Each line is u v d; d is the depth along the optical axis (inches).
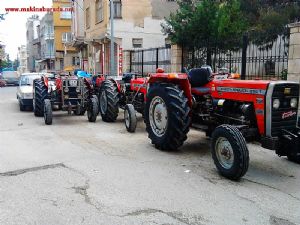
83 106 404.5
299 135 206.5
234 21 494.0
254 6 684.7
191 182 193.2
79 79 399.9
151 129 270.1
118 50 784.9
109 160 234.7
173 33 539.2
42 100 435.5
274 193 179.5
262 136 202.2
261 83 199.9
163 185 187.8
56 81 419.2
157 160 235.5
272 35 408.2
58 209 157.9
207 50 484.4
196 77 255.8
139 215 152.3
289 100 202.7
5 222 146.0
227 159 199.8
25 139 303.1
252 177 203.6
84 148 268.5
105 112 392.5
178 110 242.5
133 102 360.2
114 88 390.3
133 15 890.7
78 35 1246.9
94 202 165.3
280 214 155.7
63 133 330.3
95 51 1058.1
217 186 187.6
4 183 190.2
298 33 322.0
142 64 669.3
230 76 256.7
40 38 2603.3
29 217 150.4
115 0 877.2
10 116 454.0
